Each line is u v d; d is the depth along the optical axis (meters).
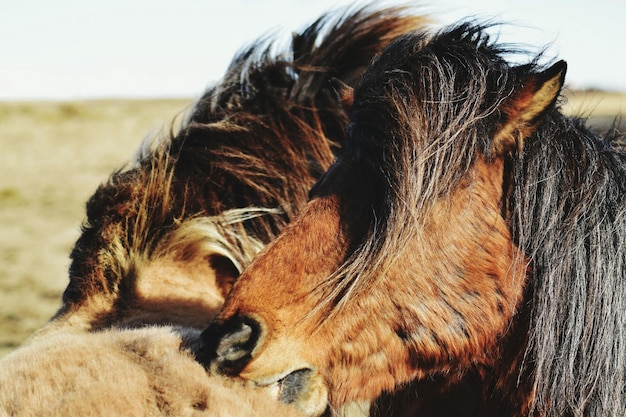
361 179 2.20
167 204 2.98
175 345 2.31
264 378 2.15
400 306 2.13
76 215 15.97
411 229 2.06
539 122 2.21
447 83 2.14
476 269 2.15
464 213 2.14
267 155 3.12
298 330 2.15
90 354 2.21
